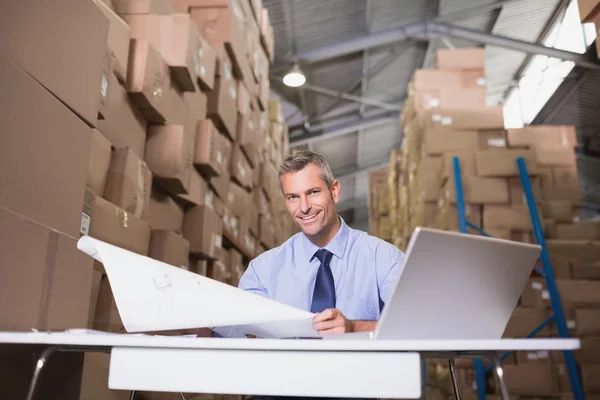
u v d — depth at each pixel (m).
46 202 1.01
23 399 0.94
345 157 8.04
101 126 1.49
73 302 1.08
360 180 8.88
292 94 5.96
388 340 0.67
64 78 1.08
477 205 2.82
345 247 1.33
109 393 1.23
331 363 0.69
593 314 2.60
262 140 3.39
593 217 8.15
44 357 0.80
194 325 0.79
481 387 2.42
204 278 0.80
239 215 2.82
